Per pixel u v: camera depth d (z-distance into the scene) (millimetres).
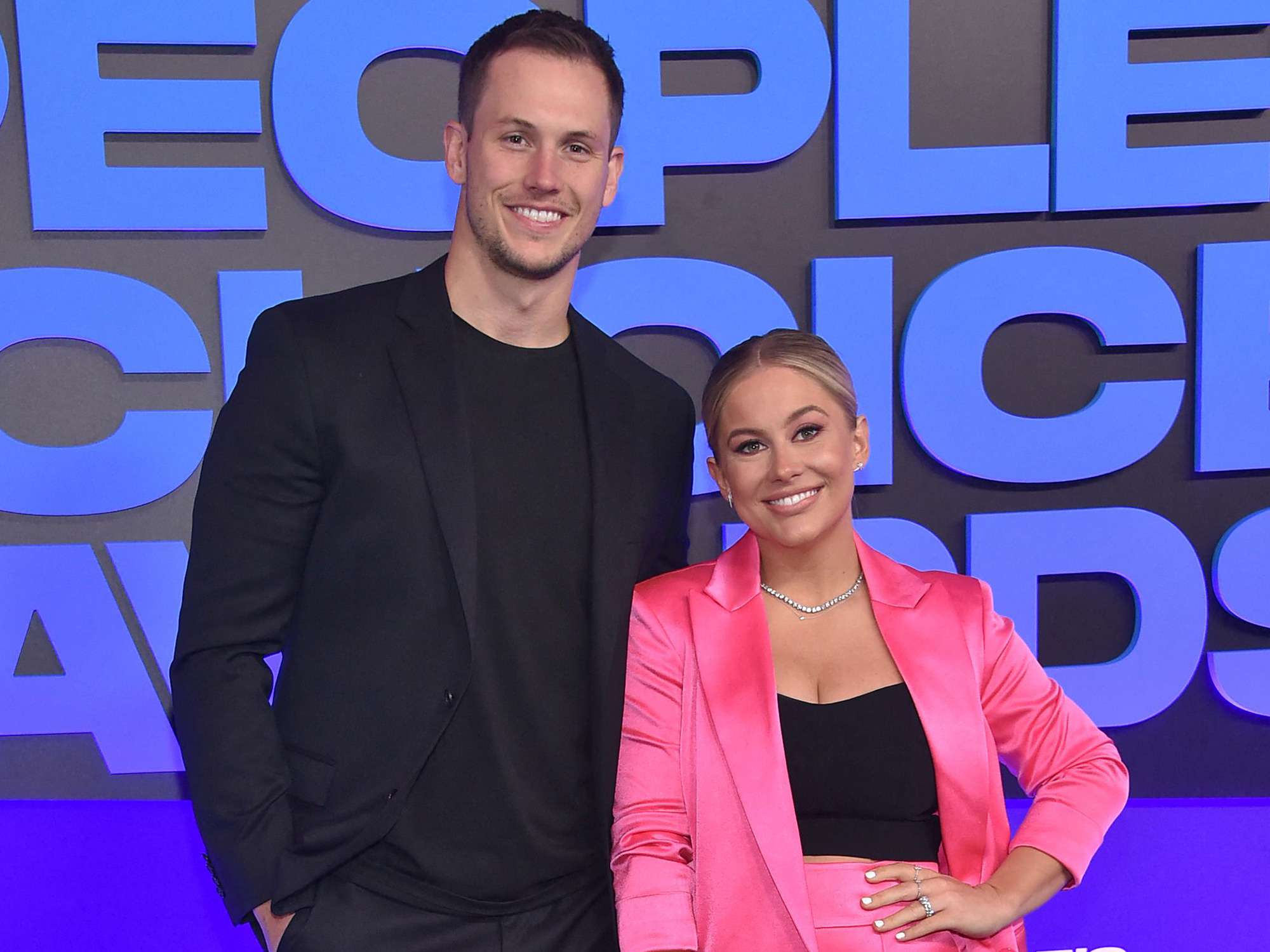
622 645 1457
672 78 2264
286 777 1361
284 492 1363
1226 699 2307
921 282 2305
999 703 1456
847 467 1417
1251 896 2346
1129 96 2258
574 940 1452
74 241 2205
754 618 1430
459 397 1413
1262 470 2338
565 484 1471
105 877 2234
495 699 1388
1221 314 2283
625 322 2238
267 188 2223
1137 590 2293
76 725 2189
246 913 1321
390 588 1375
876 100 2234
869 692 1389
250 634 1370
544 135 1378
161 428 2207
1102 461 2295
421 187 2211
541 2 2207
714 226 2279
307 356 1382
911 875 1297
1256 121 2309
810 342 1417
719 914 1351
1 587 2180
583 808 1462
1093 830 1372
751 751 1351
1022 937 1436
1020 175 2254
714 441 1454
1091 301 2277
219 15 2168
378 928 1358
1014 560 2291
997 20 2287
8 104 2184
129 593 2191
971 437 2279
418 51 2225
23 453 2182
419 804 1382
